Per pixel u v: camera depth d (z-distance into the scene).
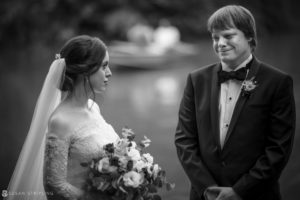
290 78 3.30
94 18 27.03
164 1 28.52
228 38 3.25
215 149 3.31
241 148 3.25
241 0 29.91
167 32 20.17
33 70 17.39
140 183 3.02
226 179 3.28
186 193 5.81
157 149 7.69
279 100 3.24
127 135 3.16
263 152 3.28
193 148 3.40
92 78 3.12
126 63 17.52
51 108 3.20
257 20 29.17
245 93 3.27
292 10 31.09
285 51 19.58
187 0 29.11
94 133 3.12
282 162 3.18
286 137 3.21
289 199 5.60
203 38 28.83
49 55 21.86
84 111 3.17
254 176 3.16
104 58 3.13
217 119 3.33
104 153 3.08
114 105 11.40
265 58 17.47
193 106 3.49
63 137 3.04
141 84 14.48
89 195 3.06
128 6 27.44
